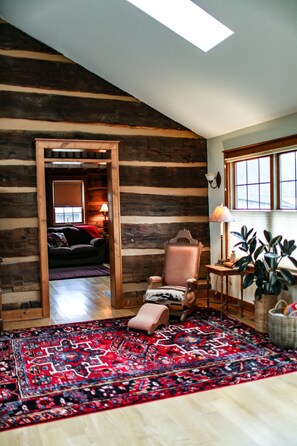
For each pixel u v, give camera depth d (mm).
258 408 2963
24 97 5336
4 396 3189
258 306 4586
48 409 2988
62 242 9891
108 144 5680
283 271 4426
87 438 2645
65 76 5516
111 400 3102
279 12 3207
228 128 5629
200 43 4098
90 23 4480
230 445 2539
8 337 4609
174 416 2881
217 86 4691
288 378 3422
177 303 5066
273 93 4352
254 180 5406
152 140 5992
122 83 5594
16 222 5328
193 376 3484
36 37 5320
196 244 5688
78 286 7586
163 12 3973
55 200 11156
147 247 6008
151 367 3686
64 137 5516
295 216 4668
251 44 3738
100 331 4766
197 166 6277
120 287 5840
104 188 11492
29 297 5398
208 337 4461
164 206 6090
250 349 4074
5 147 5262
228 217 5348
